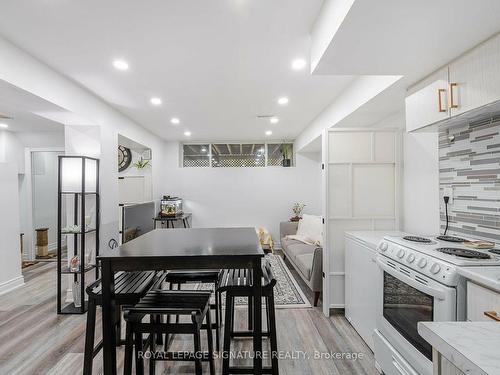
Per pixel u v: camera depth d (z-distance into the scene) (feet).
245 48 7.37
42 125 13.98
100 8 5.69
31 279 13.48
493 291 3.82
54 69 8.42
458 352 2.14
